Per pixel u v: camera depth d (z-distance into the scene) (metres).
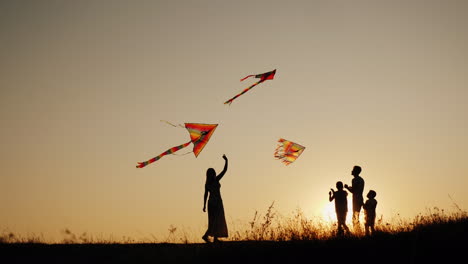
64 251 15.26
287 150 15.12
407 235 14.83
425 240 14.16
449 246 13.59
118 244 16.38
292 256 13.55
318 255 13.55
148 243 16.50
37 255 14.82
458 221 15.88
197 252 14.56
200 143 13.38
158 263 13.68
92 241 16.67
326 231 15.16
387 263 12.89
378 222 16.09
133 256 14.48
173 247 15.62
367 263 13.00
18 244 16.31
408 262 12.86
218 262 13.54
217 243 14.76
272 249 13.89
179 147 13.44
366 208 17.50
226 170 15.63
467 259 12.73
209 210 15.38
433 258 12.98
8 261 14.10
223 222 15.32
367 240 14.53
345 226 16.75
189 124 13.53
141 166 13.16
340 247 13.95
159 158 13.24
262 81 14.34
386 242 14.30
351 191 17.64
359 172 17.97
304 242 14.14
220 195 15.53
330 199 17.77
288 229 14.91
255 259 13.48
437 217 16.36
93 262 13.94
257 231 14.89
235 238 14.98
